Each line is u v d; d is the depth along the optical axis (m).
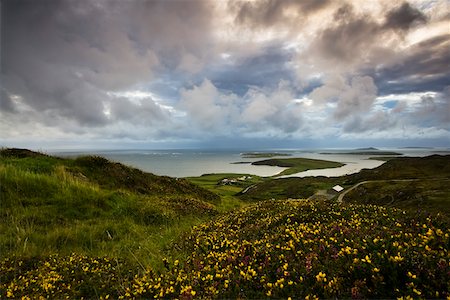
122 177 25.34
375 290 4.70
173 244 10.55
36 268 8.55
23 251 9.76
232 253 7.25
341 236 6.97
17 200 15.01
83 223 13.77
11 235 11.30
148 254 10.07
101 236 12.58
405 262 5.04
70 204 15.81
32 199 15.48
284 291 5.09
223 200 33.66
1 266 8.40
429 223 7.34
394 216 8.96
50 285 6.73
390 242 5.91
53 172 20.34
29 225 12.71
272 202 14.16
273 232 8.88
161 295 5.72
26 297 6.14
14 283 7.19
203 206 21.06
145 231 13.97
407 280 4.82
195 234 11.07
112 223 14.26
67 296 6.52
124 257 9.70
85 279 7.51
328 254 6.04
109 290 6.90
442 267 4.79
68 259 9.08
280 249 6.96
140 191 24.72
